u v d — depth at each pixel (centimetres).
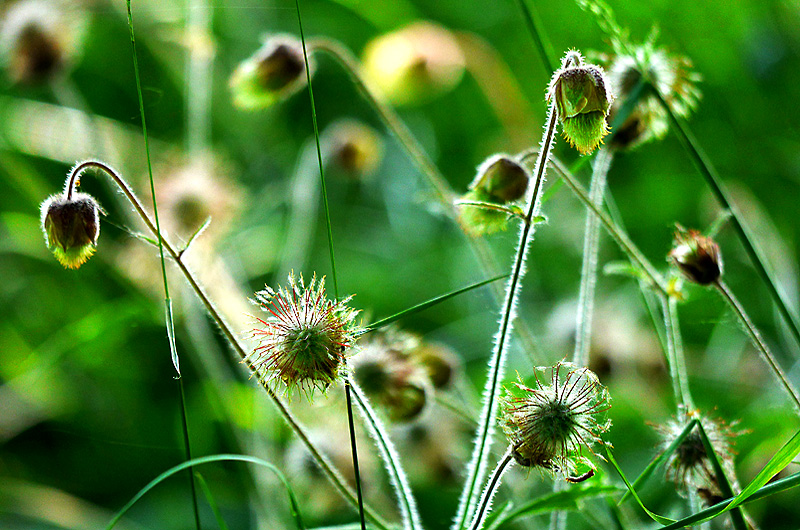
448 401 71
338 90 116
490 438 63
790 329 66
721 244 83
